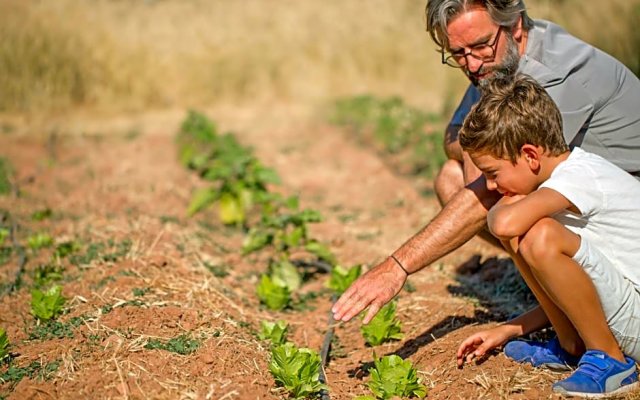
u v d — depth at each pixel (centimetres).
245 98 1644
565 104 486
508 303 619
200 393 454
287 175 1138
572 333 476
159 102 1587
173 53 1656
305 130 1400
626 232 449
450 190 586
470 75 505
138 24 1706
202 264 697
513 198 456
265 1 1895
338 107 1492
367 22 1791
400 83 1667
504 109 438
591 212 443
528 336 544
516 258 457
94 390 453
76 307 573
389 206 967
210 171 876
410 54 1702
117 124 1430
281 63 1692
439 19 484
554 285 430
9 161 1114
